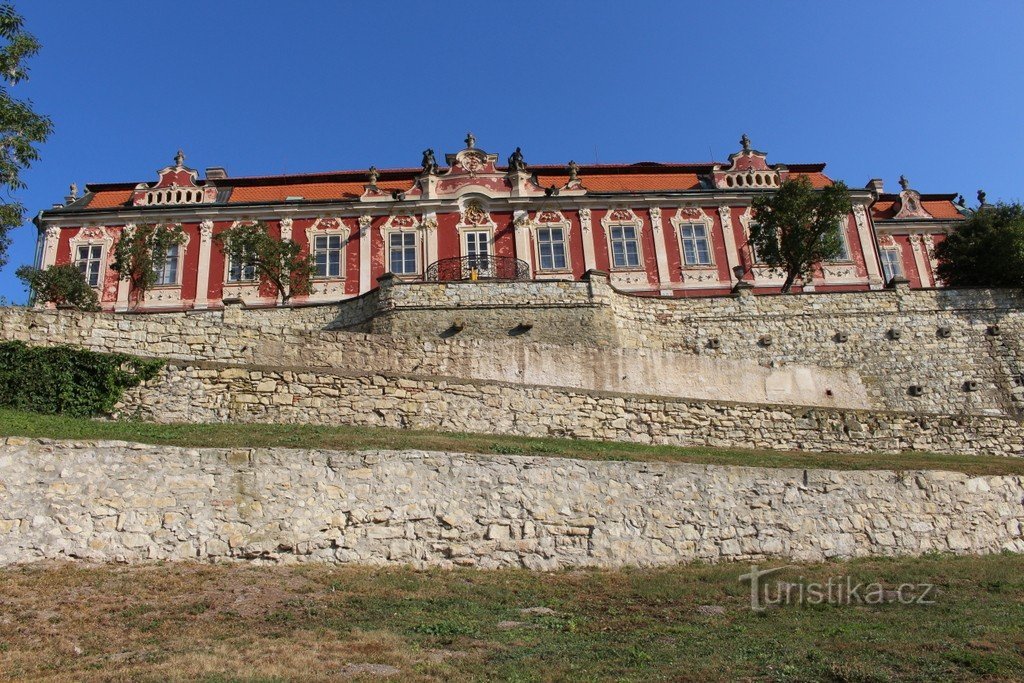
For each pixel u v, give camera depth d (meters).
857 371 29.42
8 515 13.74
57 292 34.44
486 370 24.22
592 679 9.74
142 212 39.72
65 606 11.79
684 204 41.53
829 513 17.83
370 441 17.53
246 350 22.42
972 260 33.38
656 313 30.34
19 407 18.30
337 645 10.71
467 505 15.95
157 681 9.37
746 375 27.62
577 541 16.17
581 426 21.56
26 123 23.22
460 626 11.73
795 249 34.47
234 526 14.58
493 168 41.66
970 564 16.77
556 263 40.03
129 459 14.69
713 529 17.03
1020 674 9.94
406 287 28.92
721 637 11.57
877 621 12.53
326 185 43.25
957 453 23.86
